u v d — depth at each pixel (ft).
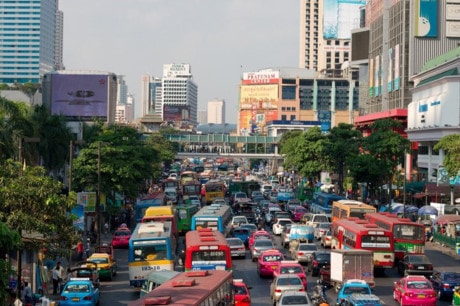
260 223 287.07
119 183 269.44
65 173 340.39
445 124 364.38
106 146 268.41
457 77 361.71
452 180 293.43
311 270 177.58
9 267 73.51
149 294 89.10
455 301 139.44
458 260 214.69
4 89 418.92
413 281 141.90
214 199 351.25
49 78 508.12
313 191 377.91
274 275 153.89
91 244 236.02
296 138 485.56
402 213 279.90
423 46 469.16
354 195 382.42
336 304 134.82
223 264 144.56
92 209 216.13
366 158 335.06
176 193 371.35
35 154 236.02
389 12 510.17
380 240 176.35
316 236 249.75
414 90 425.69
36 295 138.41
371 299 121.19
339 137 409.49
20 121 224.33
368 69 594.65
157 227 163.84
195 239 151.43
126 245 238.89
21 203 121.39
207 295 89.35
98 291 146.00
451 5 468.34
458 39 469.57
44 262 176.24
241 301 124.88
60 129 286.25
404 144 338.75
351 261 153.28
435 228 258.98
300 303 117.19
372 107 561.43
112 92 517.55
